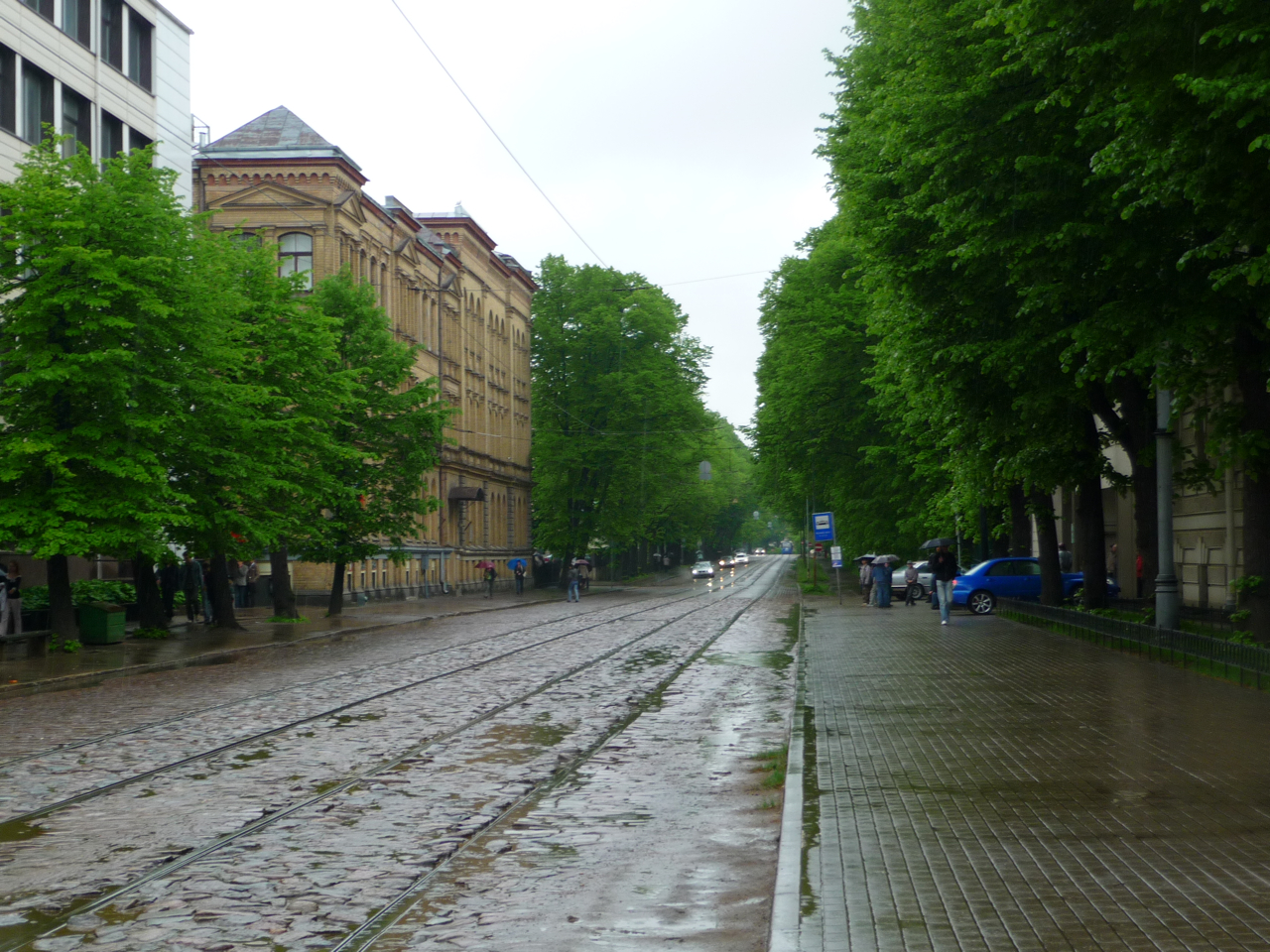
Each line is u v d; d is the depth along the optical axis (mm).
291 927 6797
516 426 87188
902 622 34375
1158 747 11320
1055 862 7258
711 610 46094
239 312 32594
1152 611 24438
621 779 11352
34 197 26203
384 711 16484
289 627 36500
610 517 75875
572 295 75812
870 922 6094
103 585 36625
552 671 22031
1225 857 7289
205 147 55438
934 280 23219
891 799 9219
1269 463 19094
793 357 49531
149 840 9023
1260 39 12438
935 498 38688
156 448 27797
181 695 19109
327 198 54188
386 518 41656
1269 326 17141
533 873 7977
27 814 10094
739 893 7414
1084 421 25500
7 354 26109
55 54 37125
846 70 33125
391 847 8688
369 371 40969
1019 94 19406
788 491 55969
